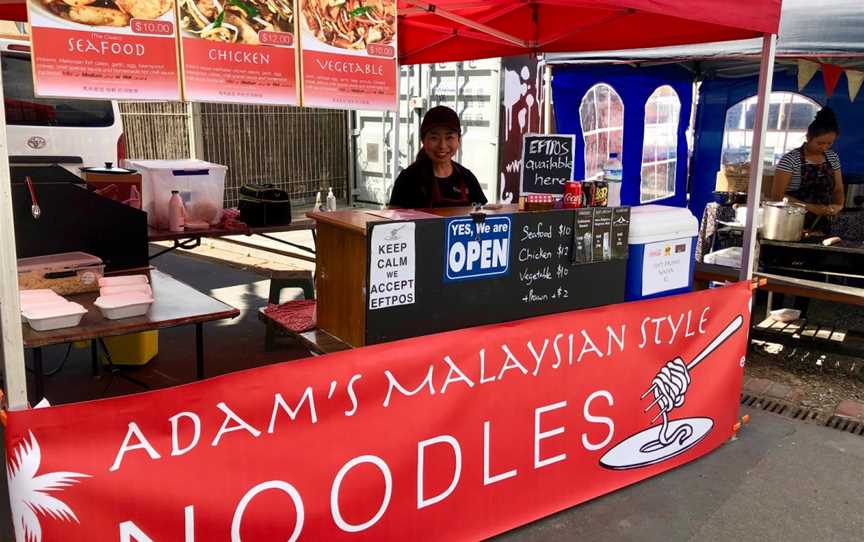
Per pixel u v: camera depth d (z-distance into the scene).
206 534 2.03
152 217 4.82
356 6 2.45
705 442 3.56
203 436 1.98
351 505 2.32
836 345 5.36
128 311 2.78
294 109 10.50
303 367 2.13
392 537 2.45
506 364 2.66
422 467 2.48
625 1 2.82
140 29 2.03
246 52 2.22
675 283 3.59
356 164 11.19
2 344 1.84
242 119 10.01
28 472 1.72
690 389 3.41
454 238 2.67
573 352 2.88
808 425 4.00
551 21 4.28
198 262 7.90
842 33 4.16
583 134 6.32
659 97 6.84
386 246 2.50
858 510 3.11
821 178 5.29
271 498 2.13
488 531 2.73
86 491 1.81
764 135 3.50
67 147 6.85
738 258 5.32
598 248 3.14
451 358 2.48
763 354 5.24
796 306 6.23
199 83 2.15
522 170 3.97
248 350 5.11
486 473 2.68
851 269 5.02
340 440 2.25
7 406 1.84
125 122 9.05
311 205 10.91
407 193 4.06
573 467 2.99
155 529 1.93
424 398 2.44
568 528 2.92
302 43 2.34
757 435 3.85
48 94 1.92
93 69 1.97
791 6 4.27
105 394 4.20
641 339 3.12
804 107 6.63
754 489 3.27
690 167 7.43
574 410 2.93
